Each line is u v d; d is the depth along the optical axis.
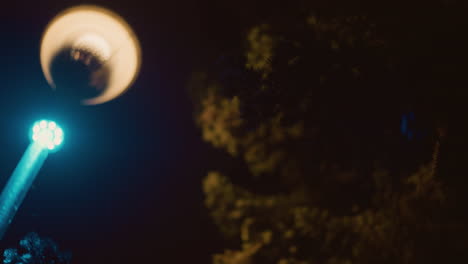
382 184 6.27
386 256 6.04
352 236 6.50
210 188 7.61
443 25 4.48
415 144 6.04
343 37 5.10
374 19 4.82
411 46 4.65
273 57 5.01
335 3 5.15
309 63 5.01
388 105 5.42
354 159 6.92
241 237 7.63
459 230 5.63
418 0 4.54
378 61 4.98
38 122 4.62
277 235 7.24
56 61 3.97
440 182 5.27
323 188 7.24
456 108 4.68
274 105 5.05
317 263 6.79
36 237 5.94
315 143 7.01
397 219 5.99
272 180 7.89
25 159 4.60
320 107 5.33
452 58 4.52
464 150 4.81
